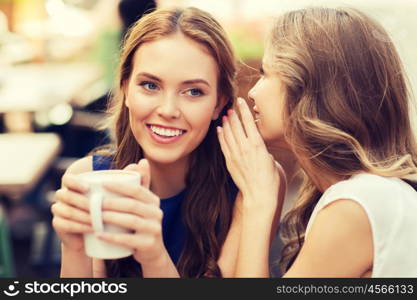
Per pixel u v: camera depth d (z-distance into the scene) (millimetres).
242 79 2123
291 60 1617
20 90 5551
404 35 2912
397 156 1673
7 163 3217
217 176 1870
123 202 1203
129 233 1268
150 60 1549
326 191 1573
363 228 1459
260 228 1628
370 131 1647
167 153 1614
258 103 1711
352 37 1623
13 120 5406
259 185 1676
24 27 7746
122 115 1846
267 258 1617
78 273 1523
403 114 1703
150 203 1248
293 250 1999
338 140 1590
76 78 6059
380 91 1637
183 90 1570
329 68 1605
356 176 1570
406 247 1455
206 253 1805
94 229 1204
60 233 1339
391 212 1463
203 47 1578
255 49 4012
